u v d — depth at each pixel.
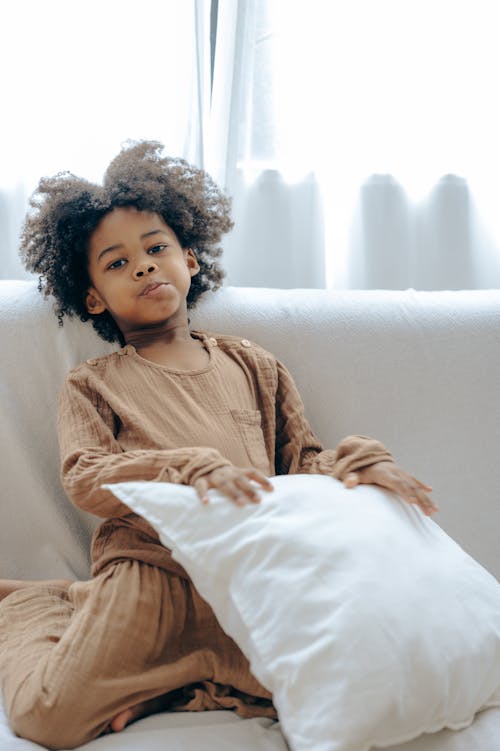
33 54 1.51
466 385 1.31
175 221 1.29
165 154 1.57
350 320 1.33
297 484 0.94
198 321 1.31
